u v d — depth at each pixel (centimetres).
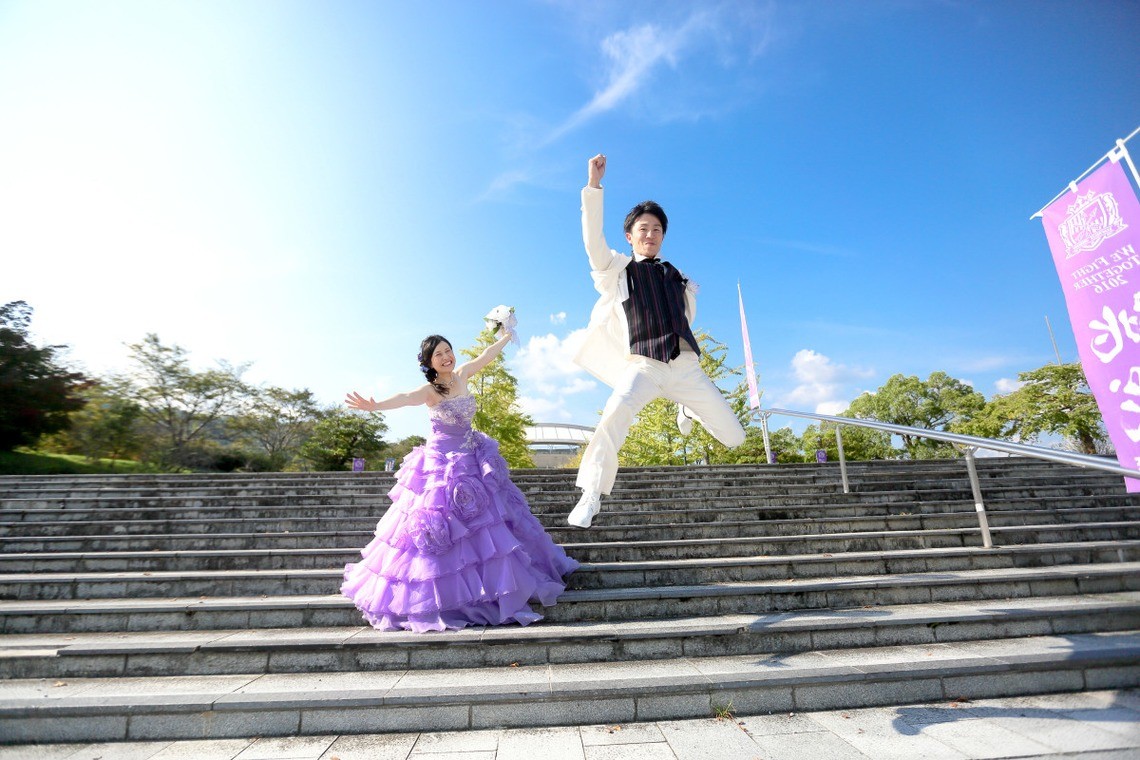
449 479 381
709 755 236
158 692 286
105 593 439
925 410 3459
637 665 319
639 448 2097
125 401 2484
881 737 248
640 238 390
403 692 277
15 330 2142
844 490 696
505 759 237
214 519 644
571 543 538
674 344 360
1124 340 346
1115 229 350
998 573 429
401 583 356
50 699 277
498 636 326
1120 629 351
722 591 389
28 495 816
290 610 377
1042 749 226
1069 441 2373
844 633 343
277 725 271
